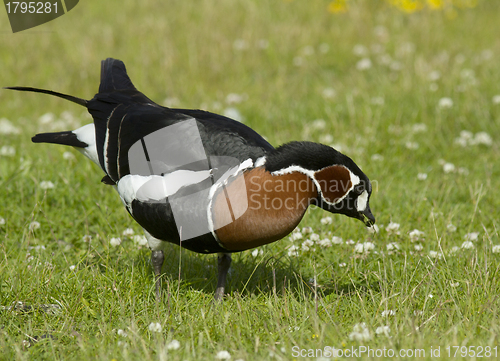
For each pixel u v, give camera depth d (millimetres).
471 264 8289
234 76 19062
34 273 8156
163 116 8188
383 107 14938
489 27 22750
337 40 21375
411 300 7371
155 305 7707
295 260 9227
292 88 17656
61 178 11445
